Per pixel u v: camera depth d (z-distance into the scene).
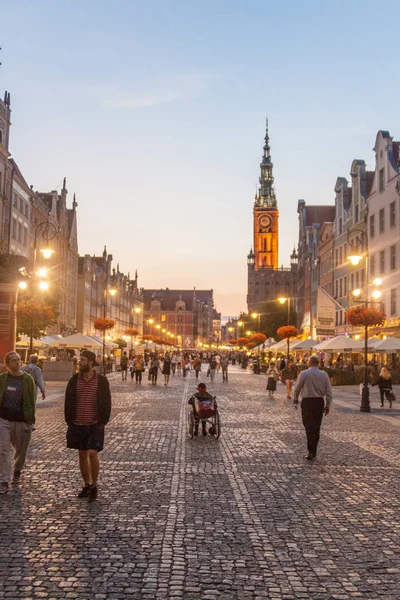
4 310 24.14
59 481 9.90
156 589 5.55
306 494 9.29
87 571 5.94
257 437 15.48
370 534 7.30
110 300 120.31
